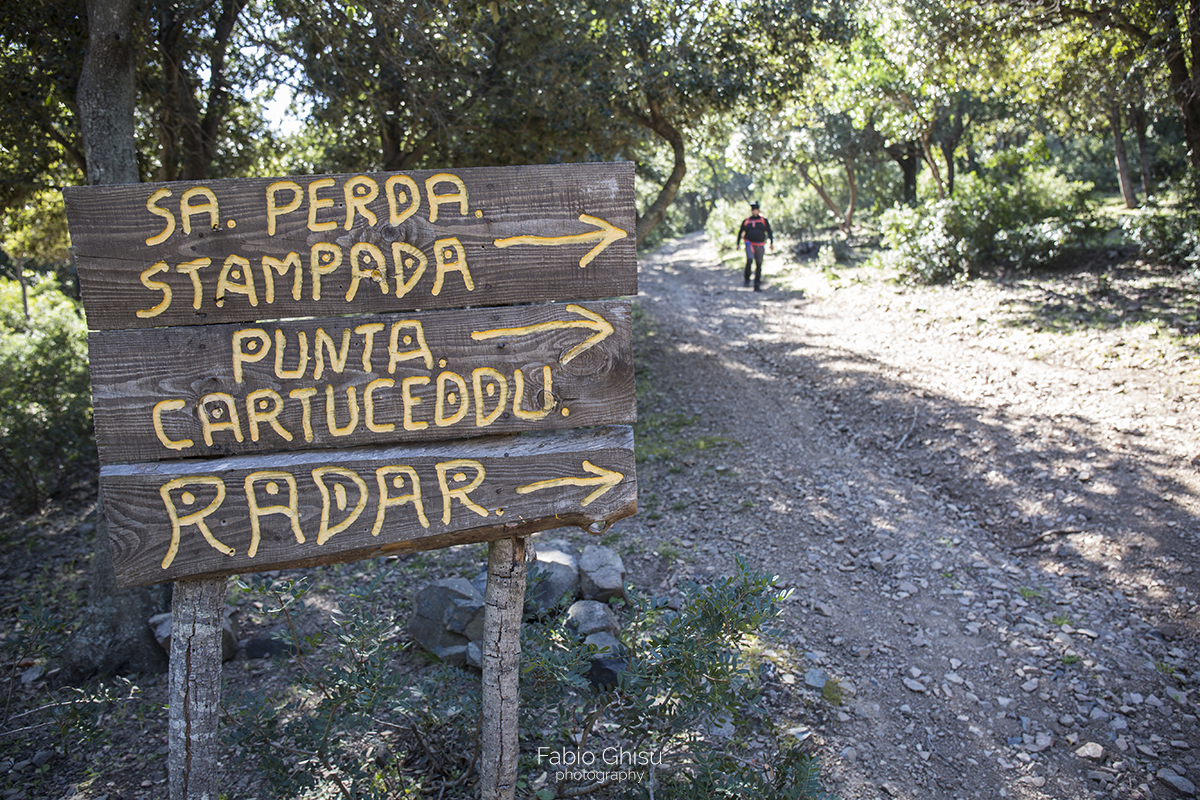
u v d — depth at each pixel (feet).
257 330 7.63
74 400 26.55
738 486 21.85
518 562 8.41
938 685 13.25
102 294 7.45
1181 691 12.77
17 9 19.85
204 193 7.44
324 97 26.61
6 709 11.77
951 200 43.34
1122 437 20.86
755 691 9.82
